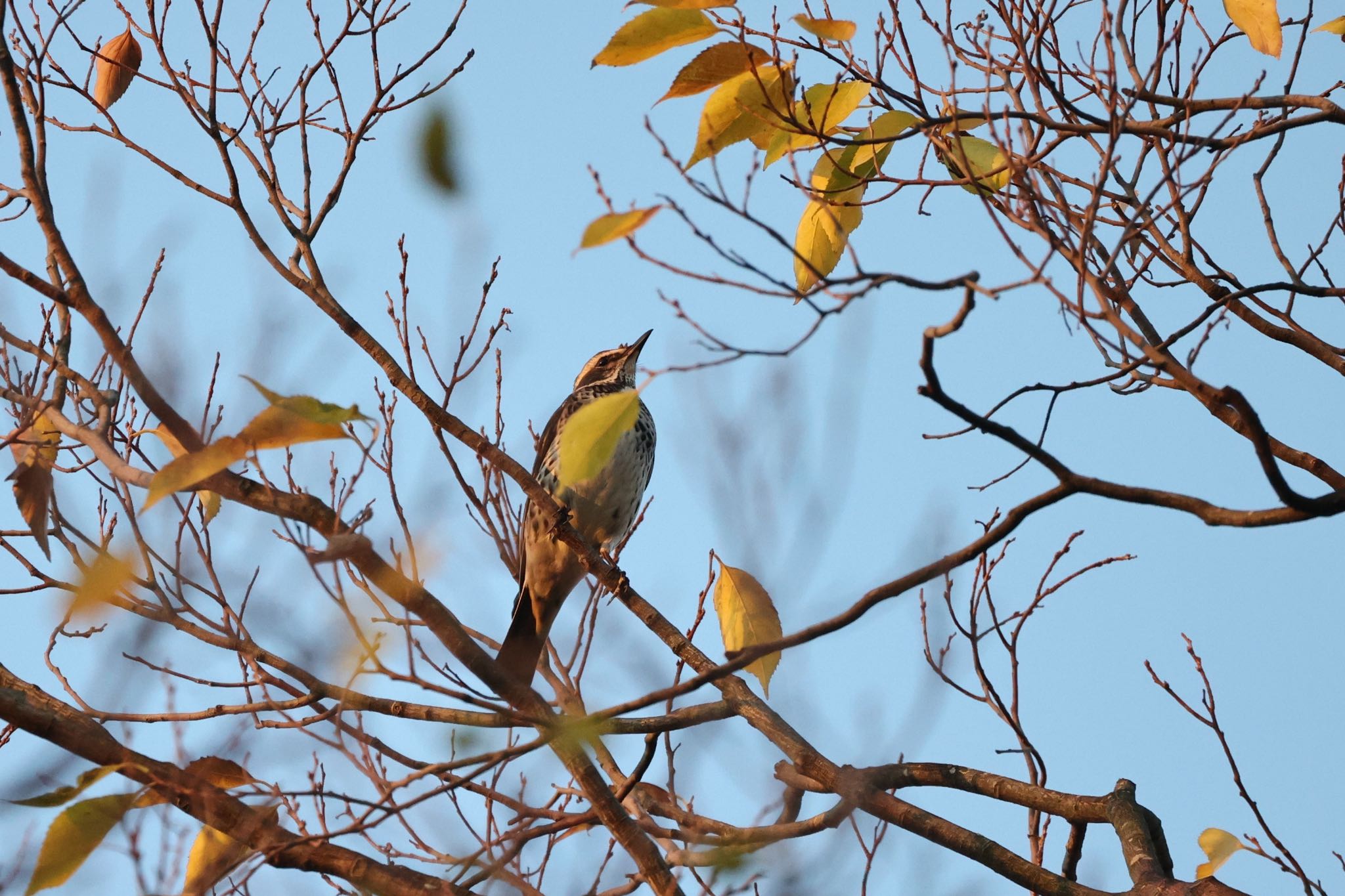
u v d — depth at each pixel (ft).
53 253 30.48
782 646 26.96
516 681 32.30
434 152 21.43
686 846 34.81
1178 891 34.86
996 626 39.29
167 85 41.06
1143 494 25.29
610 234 22.39
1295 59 36.99
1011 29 34.01
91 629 37.35
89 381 34.30
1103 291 27.17
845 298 25.08
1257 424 24.53
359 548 27.94
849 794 36.68
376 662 27.68
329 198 40.93
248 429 24.52
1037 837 39.45
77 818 27.45
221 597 35.81
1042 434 34.37
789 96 29.45
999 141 30.17
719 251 25.43
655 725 35.37
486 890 31.83
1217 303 35.94
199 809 30.55
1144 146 36.81
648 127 26.94
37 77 33.14
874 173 33.24
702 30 26.22
